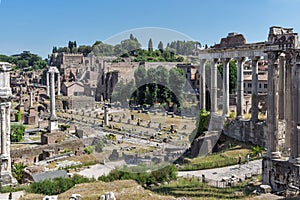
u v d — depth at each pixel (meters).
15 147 65.31
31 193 33.31
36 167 47.12
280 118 46.03
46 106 125.38
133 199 26.31
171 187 32.62
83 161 50.72
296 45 30.67
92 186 30.28
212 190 32.53
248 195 30.50
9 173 43.78
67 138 67.25
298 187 29.62
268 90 32.88
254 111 53.88
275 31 32.16
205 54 59.28
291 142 31.16
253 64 54.22
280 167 31.69
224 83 59.72
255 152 47.72
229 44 58.03
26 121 95.88
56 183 34.72
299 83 30.70
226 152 50.12
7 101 44.22
